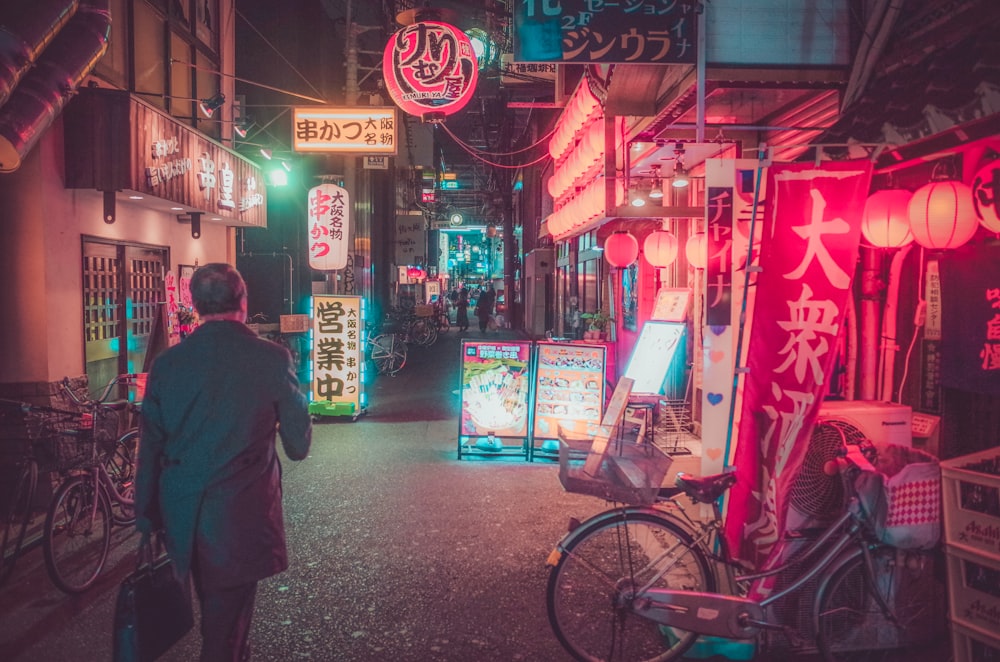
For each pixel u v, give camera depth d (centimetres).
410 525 639
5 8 575
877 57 605
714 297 435
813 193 407
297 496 730
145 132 759
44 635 444
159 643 329
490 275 6500
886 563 400
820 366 400
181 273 1068
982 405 461
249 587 315
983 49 424
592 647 421
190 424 308
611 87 737
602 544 488
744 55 642
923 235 420
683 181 743
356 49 1453
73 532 528
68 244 723
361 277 2527
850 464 393
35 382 679
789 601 407
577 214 870
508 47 1567
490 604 480
